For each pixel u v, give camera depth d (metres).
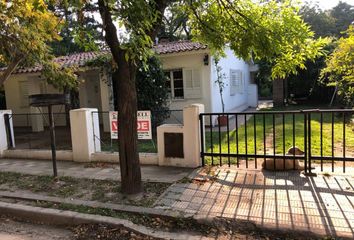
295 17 5.44
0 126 8.71
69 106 14.98
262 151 7.87
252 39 5.54
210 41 6.20
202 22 6.04
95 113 7.83
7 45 7.86
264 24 5.64
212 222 4.16
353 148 7.82
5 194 5.59
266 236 3.84
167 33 19.86
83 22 4.82
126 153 5.20
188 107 6.44
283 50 5.77
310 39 5.62
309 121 5.59
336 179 5.36
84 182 6.04
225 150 8.12
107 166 7.11
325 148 7.85
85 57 14.45
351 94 11.93
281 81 20.73
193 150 6.48
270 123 12.70
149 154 7.03
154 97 11.26
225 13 5.89
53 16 7.50
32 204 5.13
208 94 13.02
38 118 14.28
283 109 18.61
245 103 21.78
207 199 4.85
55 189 5.75
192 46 12.67
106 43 5.07
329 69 12.16
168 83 13.63
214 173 6.04
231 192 5.07
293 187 5.10
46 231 4.46
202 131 6.52
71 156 7.82
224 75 14.84
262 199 4.72
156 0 4.92
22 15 7.39
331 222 3.92
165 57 13.37
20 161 8.20
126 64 5.00
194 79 13.17
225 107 15.48
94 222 4.43
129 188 5.23
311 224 3.90
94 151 7.76
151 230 4.14
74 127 7.66
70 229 4.48
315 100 21.27
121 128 5.18
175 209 4.55
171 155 6.70
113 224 4.32
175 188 5.37
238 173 5.98
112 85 12.56
